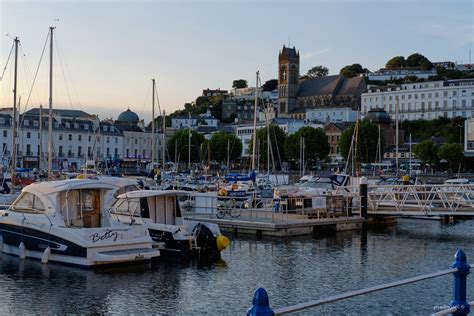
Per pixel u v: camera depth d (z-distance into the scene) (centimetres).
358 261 3142
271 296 2348
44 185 3036
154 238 3234
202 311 2139
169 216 3475
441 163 15212
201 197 4659
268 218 4388
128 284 2541
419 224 5031
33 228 2959
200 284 2559
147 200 3394
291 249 3522
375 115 18800
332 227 4419
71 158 15575
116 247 2861
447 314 859
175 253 3186
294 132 18325
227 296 2353
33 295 2331
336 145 19088
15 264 2880
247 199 5319
